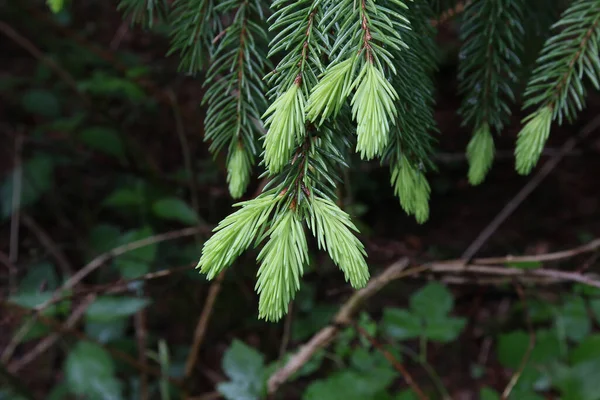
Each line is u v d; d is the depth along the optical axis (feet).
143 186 4.46
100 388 3.21
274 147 1.66
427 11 1.95
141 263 3.49
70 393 3.89
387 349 3.13
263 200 1.68
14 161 5.01
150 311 4.40
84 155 5.07
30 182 4.89
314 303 3.51
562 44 1.88
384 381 2.96
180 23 2.00
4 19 5.69
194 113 4.89
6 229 5.15
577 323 3.34
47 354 4.38
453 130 4.61
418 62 1.88
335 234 1.65
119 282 2.94
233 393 2.95
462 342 4.23
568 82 1.87
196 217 3.90
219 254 1.66
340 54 1.68
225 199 4.36
